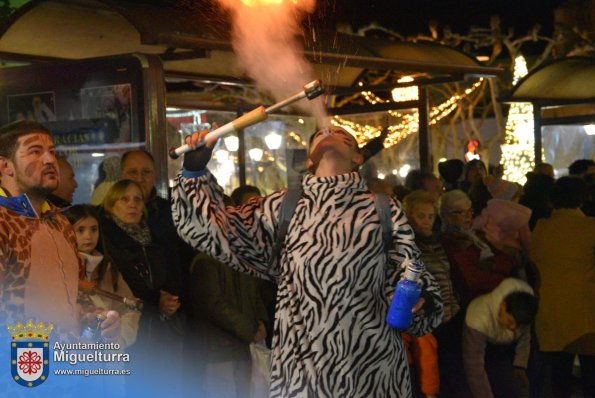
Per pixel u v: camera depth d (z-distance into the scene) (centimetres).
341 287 396
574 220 700
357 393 396
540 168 1132
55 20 771
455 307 631
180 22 740
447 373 633
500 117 2347
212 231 399
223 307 620
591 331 688
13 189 388
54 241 394
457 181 1037
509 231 689
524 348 619
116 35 816
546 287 701
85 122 723
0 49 794
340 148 413
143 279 563
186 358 620
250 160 1155
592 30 1861
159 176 706
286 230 409
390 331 405
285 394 399
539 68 1247
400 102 1162
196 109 1092
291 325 399
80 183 726
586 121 1355
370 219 404
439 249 639
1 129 388
